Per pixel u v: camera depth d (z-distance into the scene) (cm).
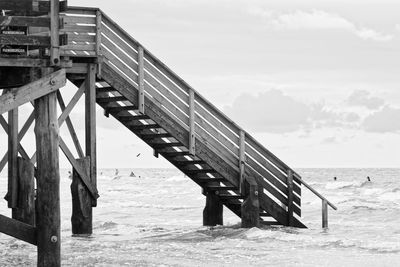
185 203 4772
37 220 1152
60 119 1872
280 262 1570
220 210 2328
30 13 1193
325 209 2277
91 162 1905
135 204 4572
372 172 13862
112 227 2470
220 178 2173
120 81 1948
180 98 2019
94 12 1916
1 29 1184
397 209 3338
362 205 3941
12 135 1927
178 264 1505
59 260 1153
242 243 1880
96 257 1573
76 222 1928
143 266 1461
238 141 2109
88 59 1909
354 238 2067
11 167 1939
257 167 2150
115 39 1950
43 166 1146
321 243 1886
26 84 1142
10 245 1817
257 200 2102
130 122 2114
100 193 6525
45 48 1180
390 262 1591
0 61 1132
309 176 11819
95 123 1911
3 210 3412
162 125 1994
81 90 1916
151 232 2267
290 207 2192
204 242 1914
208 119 2061
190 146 2014
